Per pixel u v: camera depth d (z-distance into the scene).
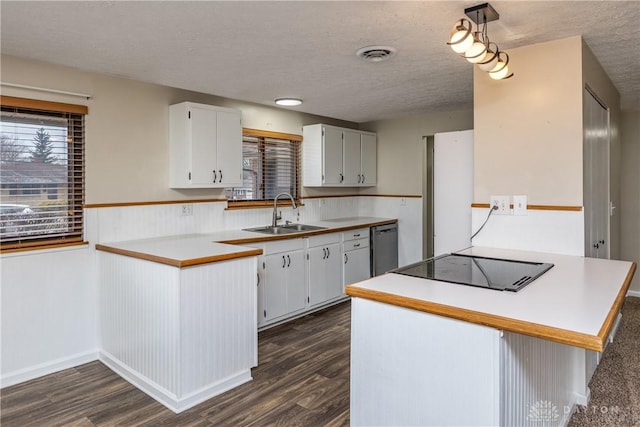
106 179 3.18
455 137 3.57
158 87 3.49
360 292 1.72
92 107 3.08
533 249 2.57
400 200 5.30
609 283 1.79
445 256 2.45
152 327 2.57
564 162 2.44
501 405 1.40
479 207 2.76
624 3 1.95
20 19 2.10
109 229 3.19
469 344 1.45
